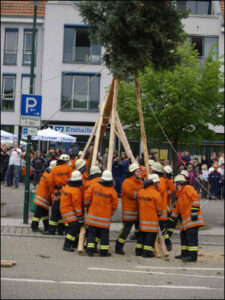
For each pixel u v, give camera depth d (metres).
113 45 8.60
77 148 18.92
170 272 8.07
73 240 9.61
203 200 19.34
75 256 9.09
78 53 29.95
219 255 10.03
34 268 7.73
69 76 29.89
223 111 15.62
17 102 30.69
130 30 8.26
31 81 12.78
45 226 11.62
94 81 29.88
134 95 15.09
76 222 9.62
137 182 9.73
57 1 30.23
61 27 29.98
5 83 30.91
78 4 8.83
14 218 13.59
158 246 9.93
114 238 11.41
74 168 11.90
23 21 30.59
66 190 9.68
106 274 7.57
